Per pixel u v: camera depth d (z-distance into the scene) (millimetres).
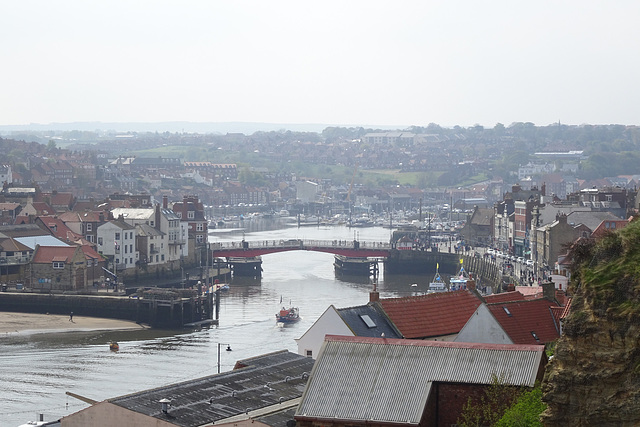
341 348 83938
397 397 79562
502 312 126375
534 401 74750
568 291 67375
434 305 129000
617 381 60375
